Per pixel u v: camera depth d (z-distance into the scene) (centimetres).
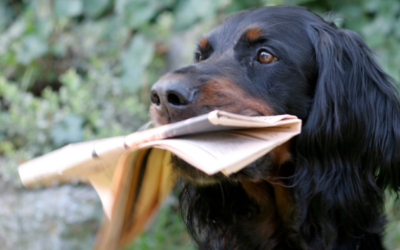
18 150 392
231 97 178
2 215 362
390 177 211
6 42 456
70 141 381
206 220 227
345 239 201
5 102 451
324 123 196
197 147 127
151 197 177
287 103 199
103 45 461
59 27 466
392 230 347
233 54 205
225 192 220
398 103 216
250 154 123
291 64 200
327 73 201
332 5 420
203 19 438
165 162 181
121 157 147
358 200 199
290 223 202
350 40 215
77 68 469
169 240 363
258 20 210
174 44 450
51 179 153
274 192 208
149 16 448
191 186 230
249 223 217
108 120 394
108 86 414
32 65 460
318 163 196
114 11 485
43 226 345
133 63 427
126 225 168
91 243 341
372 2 424
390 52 418
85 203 348
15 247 356
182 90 166
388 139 209
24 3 506
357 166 201
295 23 211
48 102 400
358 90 208
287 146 196
